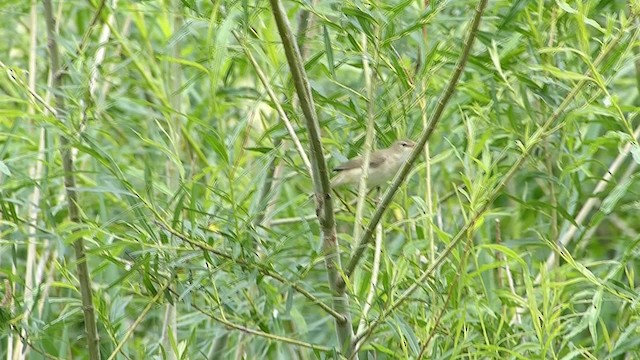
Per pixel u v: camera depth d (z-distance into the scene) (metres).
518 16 10.61
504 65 10.42
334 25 9.28
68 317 10.40
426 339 9.06
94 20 10.41
